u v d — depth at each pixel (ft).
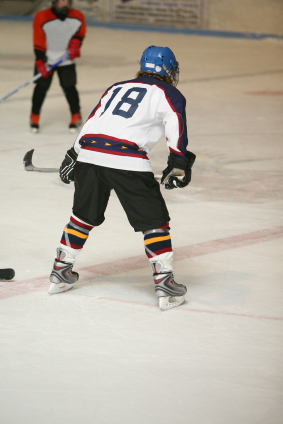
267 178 52.26
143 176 26.11
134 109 26.21
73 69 67.67
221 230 38.55
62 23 64.49
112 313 26.55
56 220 39.70
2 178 49.93
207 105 90.79
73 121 69.87
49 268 31.68
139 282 30.35
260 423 18.70
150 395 20.12
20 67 119.96
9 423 18.48
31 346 23.35
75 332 24.63
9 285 29.37
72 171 28.60
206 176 52.65
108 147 26.04
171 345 23.66
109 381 20.95
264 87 110.22
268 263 32.96
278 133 72.33
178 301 27.27
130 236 37.09
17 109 83.30
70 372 21.50
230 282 30.27
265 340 24.14
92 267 32.17
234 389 20.56
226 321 25.86
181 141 25.82
